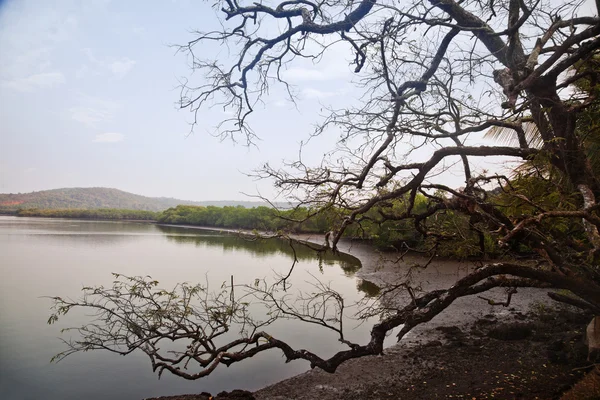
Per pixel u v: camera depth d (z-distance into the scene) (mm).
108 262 29578
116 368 9367
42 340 11234
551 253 5180
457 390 6914
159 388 8297
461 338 10055
